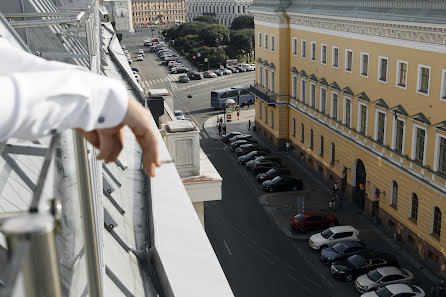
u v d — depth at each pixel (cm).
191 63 12600
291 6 5116
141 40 17175
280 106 5466
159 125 1598
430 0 2873
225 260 3334
